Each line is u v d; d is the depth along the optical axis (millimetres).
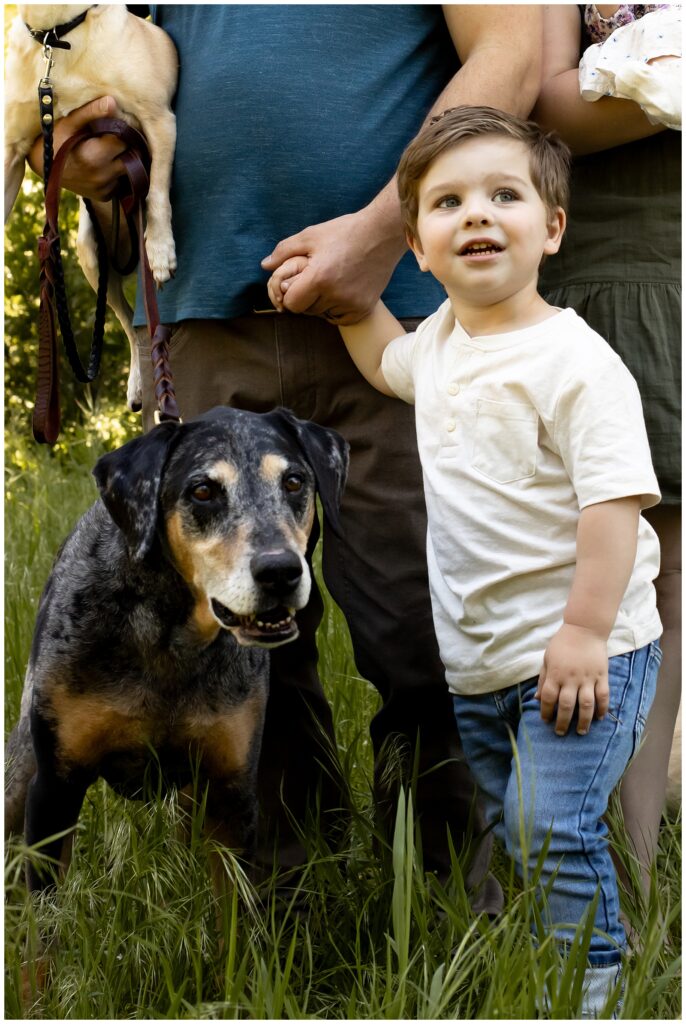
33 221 9023
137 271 2936
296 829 2535
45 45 2711
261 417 2242
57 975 2107
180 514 2137
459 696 2330
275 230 2566
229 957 1932
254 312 2619
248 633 2029
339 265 2363
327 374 2641
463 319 2287
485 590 2188
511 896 1924
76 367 2771
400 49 2594
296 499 2174
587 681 2047
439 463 2275
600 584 2049
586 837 2031
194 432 2193
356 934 2244
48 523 4922
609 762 2080
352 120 2545
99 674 2258
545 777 2078
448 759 2572
